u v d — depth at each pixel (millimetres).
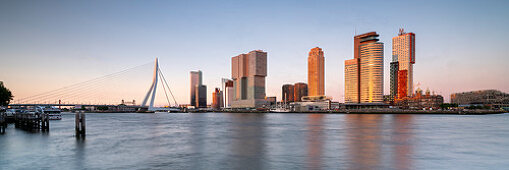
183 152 36438
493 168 27266
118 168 27828
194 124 95938
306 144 43062
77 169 27609
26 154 35000
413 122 102375
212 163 29891
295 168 27422
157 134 58938
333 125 86625
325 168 27297
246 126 84500
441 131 63312
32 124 64750
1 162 30656
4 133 56688
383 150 37188
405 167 27594
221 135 56969
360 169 26875
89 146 41312
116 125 88375
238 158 32406
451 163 29328
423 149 37812
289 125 88312
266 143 44469
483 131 63062
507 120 118812
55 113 108375
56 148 39375
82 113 52656
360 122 104375
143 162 30500
